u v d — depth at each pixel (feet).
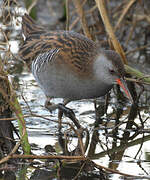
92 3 45.65
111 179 25.66
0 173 26.53
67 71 30.73
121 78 30.48
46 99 36.24
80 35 32.68
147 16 46.24
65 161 27.35
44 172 26.63
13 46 43.29
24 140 28.22
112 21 45.60
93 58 30.83
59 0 54.54
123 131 33.19
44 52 31.94
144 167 27.40
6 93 29.43
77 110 36.63
